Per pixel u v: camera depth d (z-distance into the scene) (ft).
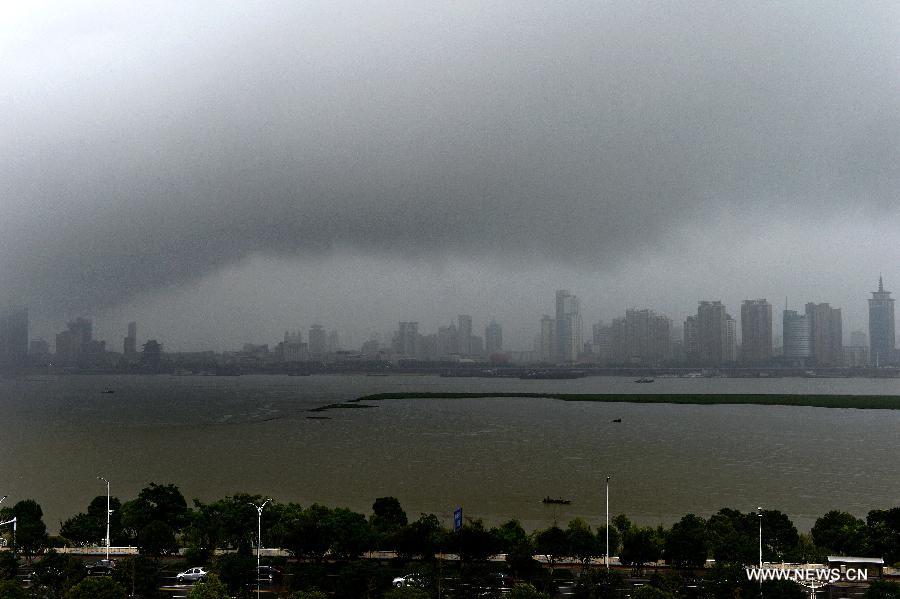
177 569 350.23
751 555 337.72
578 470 634.02
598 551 347.77
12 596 269.23
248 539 365.61
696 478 594.24
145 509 405.80
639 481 581.12
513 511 479.41
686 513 472.44
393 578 301.43
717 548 341.62
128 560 319.27
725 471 628.69
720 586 285.84
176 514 408.05
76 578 296.10
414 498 517.55
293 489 551.18
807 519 456.86
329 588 296.51
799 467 650.43
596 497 520.83
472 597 285.23
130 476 613.93
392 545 352.69
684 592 298.56
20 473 629.92
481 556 335.67
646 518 459.32
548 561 368.48
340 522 360.48
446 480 586.45
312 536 345.51
